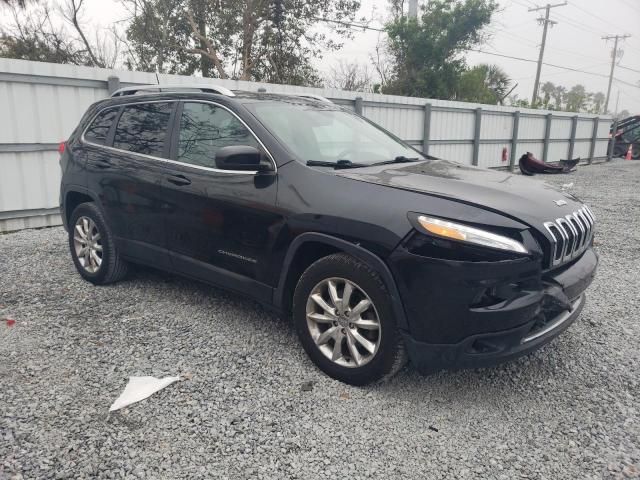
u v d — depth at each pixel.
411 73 29.67
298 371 3.49
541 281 2.98
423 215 2.94
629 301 5.05
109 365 3.54
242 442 2.75
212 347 3.82
